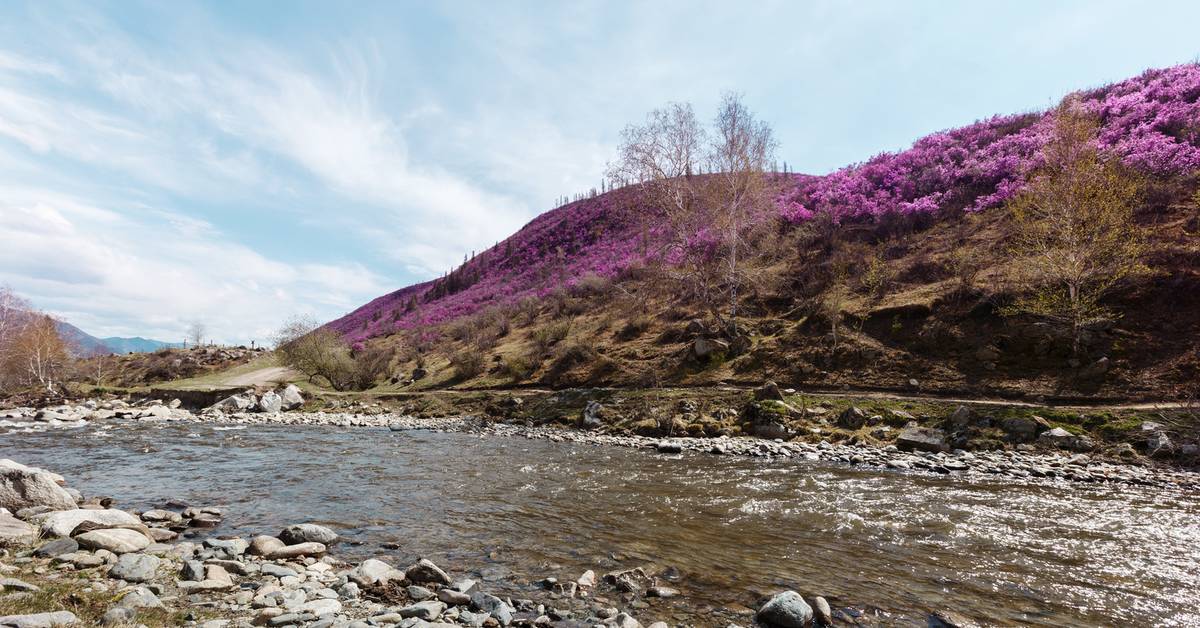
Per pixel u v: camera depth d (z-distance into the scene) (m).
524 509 9.30
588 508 9.39
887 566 6.42
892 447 16.11
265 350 66.25
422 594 5.29
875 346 22.56
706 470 13.39
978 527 8.14
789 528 8.12
